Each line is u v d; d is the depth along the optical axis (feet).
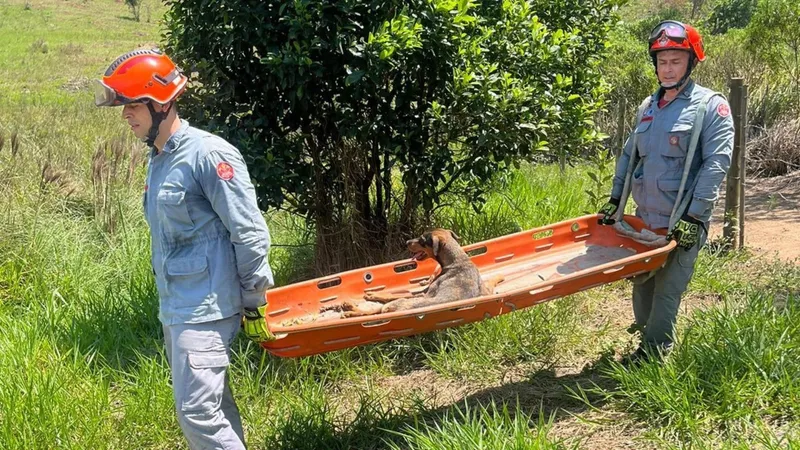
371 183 21.08
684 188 14.37
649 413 13.39
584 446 12.92
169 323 10.91
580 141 21.08
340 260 20.07
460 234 22.74
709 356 14.24
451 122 18.70
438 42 17.31
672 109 14.48
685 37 13.80
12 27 164.45
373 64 16.70
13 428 13.58
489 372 16.49
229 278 10.93
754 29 41.34
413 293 15.21
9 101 74.18
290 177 18.04
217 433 10.94
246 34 16.89
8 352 16.21
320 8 16.44
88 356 17.10
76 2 209.36
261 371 16.07
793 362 13.85
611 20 23.41
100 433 14.23
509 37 19.67
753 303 16.57
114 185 27.27
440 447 12.10
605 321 18.93
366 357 17.51
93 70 109.50
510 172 26.03
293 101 17.10
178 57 18.60
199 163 10.55
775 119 38.34
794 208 29.14
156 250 11.19
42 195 25.57
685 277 14.78
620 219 16.01
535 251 17.13
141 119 10.51
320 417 14.40
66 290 20.97
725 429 12.76
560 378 15.94
